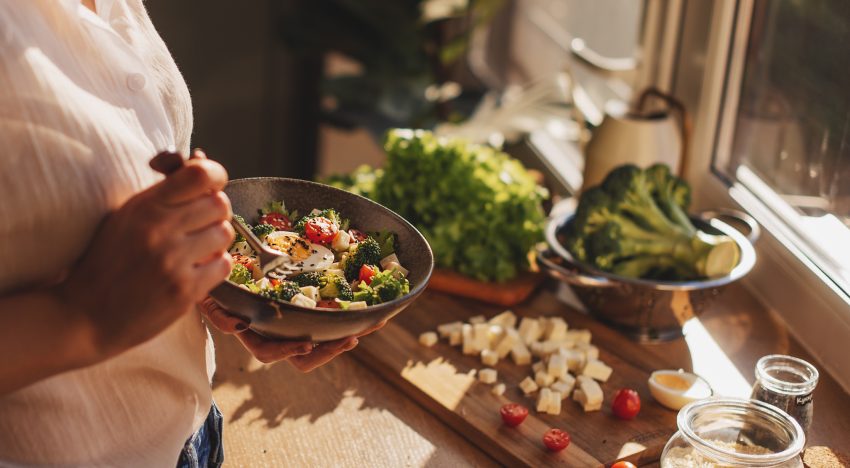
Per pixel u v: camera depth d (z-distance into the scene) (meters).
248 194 1.02
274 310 0.82
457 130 2.26
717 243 1.42
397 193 1.68
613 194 1.48
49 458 0.80
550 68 2.65
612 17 2.24
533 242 1.64
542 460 1.17
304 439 1.23
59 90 0.71
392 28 2.83
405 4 2.78
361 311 0.82
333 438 1.23
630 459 1.19
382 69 2.94
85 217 0.73
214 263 0.71
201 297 0.71
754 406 1.07
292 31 2.97
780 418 1.05
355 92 2.96
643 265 1.48
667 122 1.68
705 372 1.39
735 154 1.77
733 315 1.56
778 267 1.55
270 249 0.89
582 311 1.57
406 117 2.95
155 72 0.86
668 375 1.33
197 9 3.32
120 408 0.84
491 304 1.59
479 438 1.22
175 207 0.68
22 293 0.71
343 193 1.04
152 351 0.84
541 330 1.48
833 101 1.44
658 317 1.44
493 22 3.04
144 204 0.68
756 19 1.68
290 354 0.92
